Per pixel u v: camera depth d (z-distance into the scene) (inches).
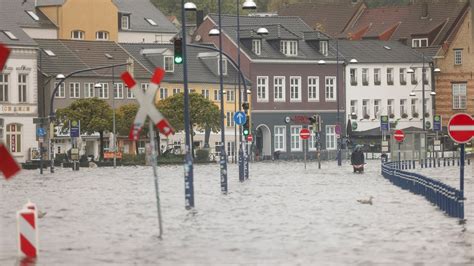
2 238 2942.9
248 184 5743.1
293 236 2928.2
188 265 2367.1
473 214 3649.1
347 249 2632.9
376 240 2827.3
